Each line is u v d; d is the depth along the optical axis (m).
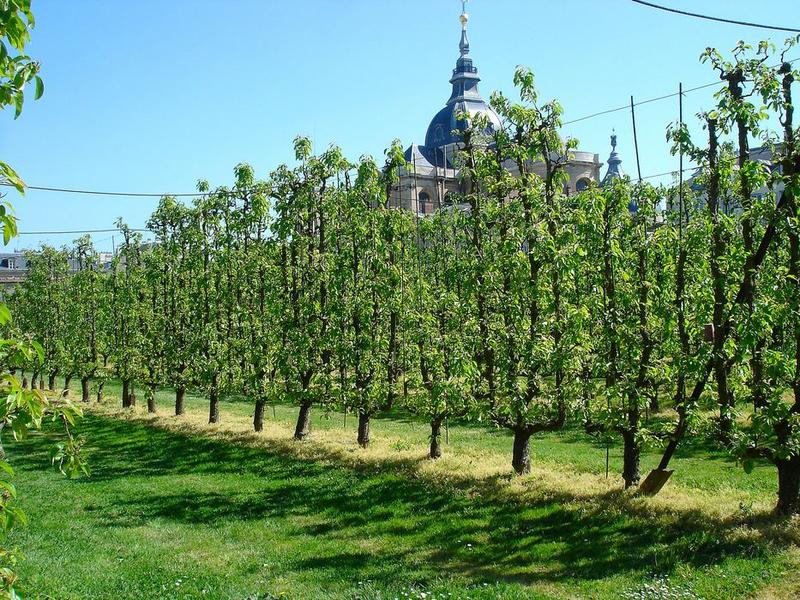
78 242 45.34
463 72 93.88
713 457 23.55
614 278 19.95
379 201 26.53
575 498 18.09
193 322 35.38
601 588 12.79
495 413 20.58
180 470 25.38
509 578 13.76
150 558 15.45
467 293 22.06
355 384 26.50
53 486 23.14
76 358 42.88
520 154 20.72
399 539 16.69
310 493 21.14
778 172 15.99
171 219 37.59
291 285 30.20
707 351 16.16
